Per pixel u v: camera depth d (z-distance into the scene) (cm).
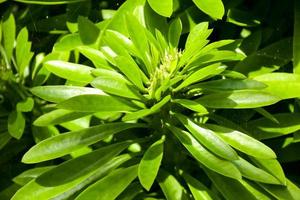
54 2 61
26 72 67
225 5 62
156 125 55
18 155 67
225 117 59
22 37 62
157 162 48
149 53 53
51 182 50
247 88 51
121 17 60
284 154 58
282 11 65
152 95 51
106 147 53
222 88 51
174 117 55
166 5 52
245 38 62
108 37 53
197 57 50
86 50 55
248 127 56
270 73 55
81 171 51
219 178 52
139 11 60
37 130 61
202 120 57
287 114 55
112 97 51
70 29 65
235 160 48
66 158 60
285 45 60
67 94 53
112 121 61
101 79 50
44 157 49
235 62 61
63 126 61
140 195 57
